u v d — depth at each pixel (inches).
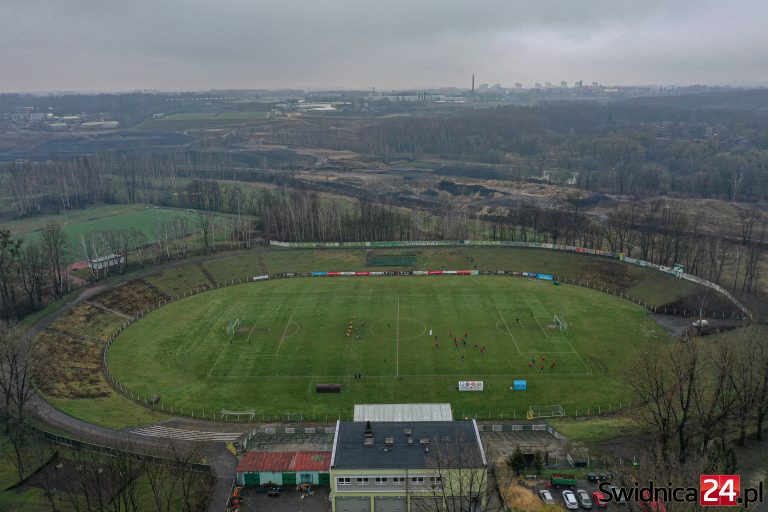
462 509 3016.7
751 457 3533.5
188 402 4763.8
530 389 4936.0
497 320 6417.3
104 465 3624.5
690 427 4015.8
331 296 7263.8
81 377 5128.0
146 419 4463.6
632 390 4845.0
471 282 7755.9
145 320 6550.2
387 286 7632.9
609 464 3671.3
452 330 6161.4
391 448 3435.0
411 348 5738.2
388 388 4977.9
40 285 6722.4
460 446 3427.7
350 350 5708.7
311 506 3398.1
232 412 4598.9
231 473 3695.9
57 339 5708.7
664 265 7677.2
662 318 6427.2
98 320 6328.7
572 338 5920.3
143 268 7834.6
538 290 7406.5
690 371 3767.2
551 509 3085.6
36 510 3196.4
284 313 6707.7
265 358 5561.0
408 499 3307.1
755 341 4156.0
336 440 3528.5
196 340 5984.3
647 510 2815.0
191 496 3400.6
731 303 6496.1
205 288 7608.3
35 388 4717.0
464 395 4862.2
